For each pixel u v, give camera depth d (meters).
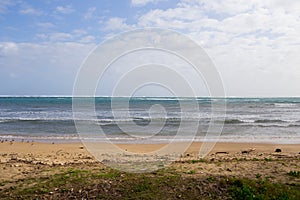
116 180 7.66
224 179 7.62
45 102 74.00
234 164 9.76
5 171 8.83
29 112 41.41
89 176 8.05
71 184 7.40
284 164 9.73
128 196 6.79
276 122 30.06
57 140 18.50
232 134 21.97
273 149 15.92
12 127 24.94
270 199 6.68
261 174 8.44
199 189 7.12
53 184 7.43
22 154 13.34
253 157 12.29
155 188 7.15
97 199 6.69
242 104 66.50
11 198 6.73
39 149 15.10
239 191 6.94
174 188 7.16
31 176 8.23
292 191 7.09
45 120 29.41
